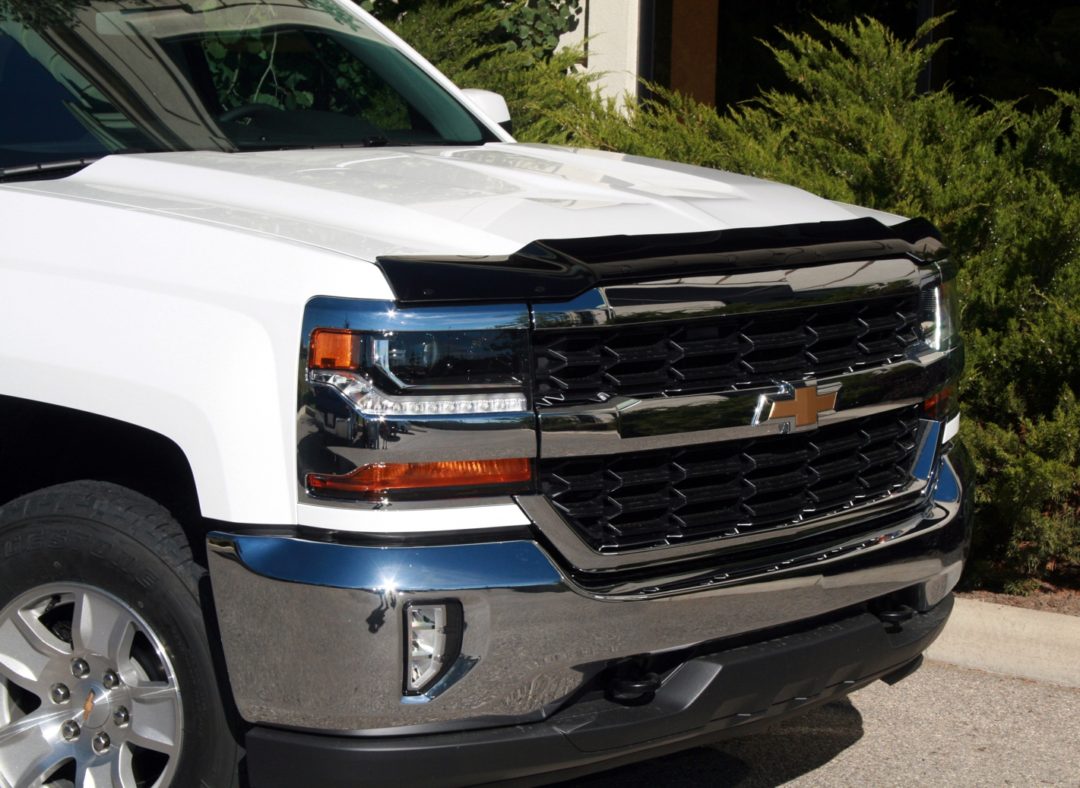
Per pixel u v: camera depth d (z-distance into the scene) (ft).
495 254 8.99
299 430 8.35
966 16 29.66
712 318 9.06
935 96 18.24
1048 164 17.62
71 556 9.43
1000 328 16.38
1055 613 14.52
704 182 11.83
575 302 8.59
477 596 8.25
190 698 9.12
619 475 8.85
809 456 9.71
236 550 8.44
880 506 10.31
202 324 8.77
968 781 11.85
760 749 12.43
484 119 14.96
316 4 15.15
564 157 12.78
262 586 8.35
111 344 9.08
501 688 8.42
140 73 12.64
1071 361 15.57
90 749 9.77
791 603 9.50
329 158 11.70
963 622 14.43
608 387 8.76
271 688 8.46
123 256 9.34
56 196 10.02
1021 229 16.72
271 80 13.55
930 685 13.96
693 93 30.27
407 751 8.35
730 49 30.27
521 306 8.46
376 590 8.10
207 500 8.60
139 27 13.09
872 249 10.14
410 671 8.27
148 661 9.59
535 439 8.45
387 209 9.68
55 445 10.57
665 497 9.07
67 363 9.23
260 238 8.92
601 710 8.84
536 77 23.31
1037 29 29.35
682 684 9.08
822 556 9.71
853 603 9.96
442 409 8.28
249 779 8.94
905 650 10.43
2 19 12.21
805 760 12.21
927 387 10.57
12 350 9.48
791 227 10.07
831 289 9.69
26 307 9.53
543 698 8.58
